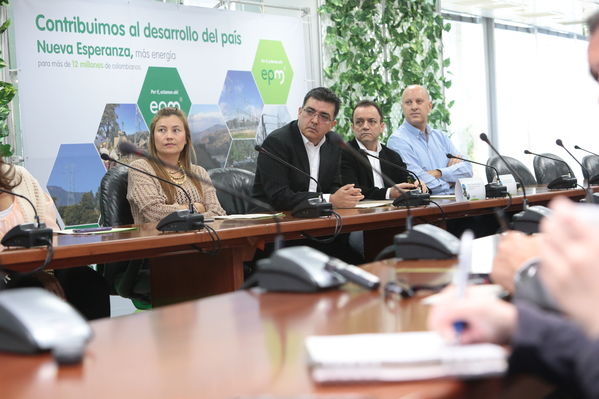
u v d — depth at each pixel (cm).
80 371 85
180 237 255
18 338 94
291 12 593
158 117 355
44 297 100
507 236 127
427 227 173
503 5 870
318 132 409
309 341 89
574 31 1063
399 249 171
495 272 125
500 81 966
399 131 538
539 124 1033
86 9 474
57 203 463
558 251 73
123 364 88
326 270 133
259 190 400
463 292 95
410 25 686
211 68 537
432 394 72
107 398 75
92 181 477
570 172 588
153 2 505
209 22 536
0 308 96
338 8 622
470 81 927
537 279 106
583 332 79
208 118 535
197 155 529
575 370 78
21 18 448
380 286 134
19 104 448
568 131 1088
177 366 86
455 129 906
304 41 602
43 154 457
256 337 99
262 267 134
